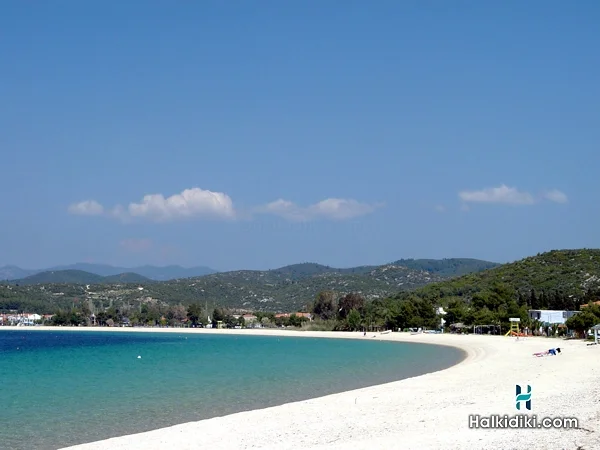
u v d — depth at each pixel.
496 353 85.38
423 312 176.50
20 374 71.19
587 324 115.31
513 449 23.70
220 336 190.62
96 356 103.12
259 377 62.38
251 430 31.19
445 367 71.00
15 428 35.78
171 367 77.25
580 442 24.41
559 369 56.62
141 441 29.59
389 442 26.17
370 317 195.62
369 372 66.81
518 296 176.75
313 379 59.75
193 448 27.64
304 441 27.80
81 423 37.09
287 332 196.88
